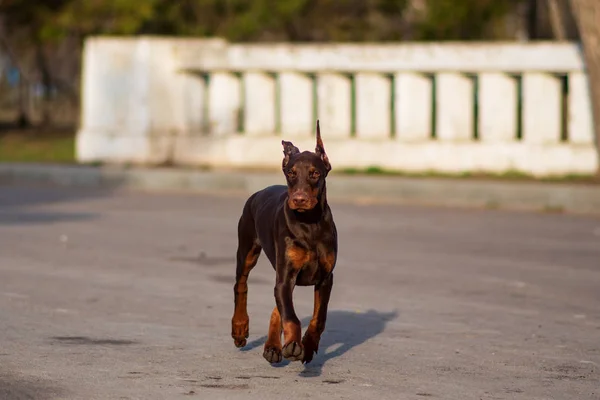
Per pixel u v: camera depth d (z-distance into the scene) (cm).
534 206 1859
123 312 984
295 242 726
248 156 2333
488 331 927
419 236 1524
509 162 2184
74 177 2202
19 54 4428
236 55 2347
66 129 3950
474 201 1903
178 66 2408
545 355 836
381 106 2281
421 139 2245
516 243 1462
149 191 2097
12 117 5522
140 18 3061
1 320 938
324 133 2308
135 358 800
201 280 1159
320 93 2305
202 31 3250
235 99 2398
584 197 1825
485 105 2211
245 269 816
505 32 3841
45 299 1041
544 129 2192
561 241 1484
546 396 709
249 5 3162
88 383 722
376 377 754
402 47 2234
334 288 1131
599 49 1984
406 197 1953
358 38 3403
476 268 1262
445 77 2227
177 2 3192
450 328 938
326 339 887
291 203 711
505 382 746
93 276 1177
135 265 1252
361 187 1984
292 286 730
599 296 1098
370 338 891
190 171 2158
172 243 1427
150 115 2414
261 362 793
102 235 1492
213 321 947
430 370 779
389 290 1122
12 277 1163
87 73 2455
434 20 3147
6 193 2036
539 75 2181
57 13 3388
